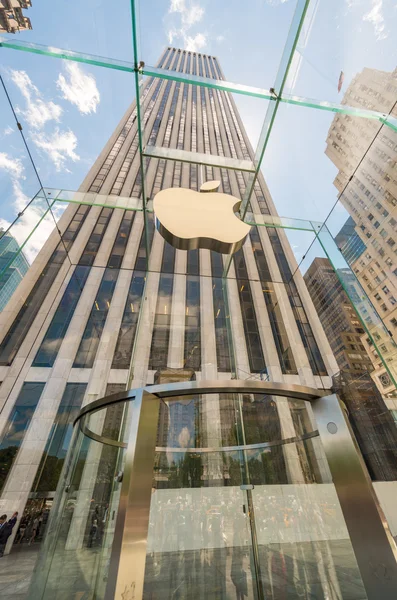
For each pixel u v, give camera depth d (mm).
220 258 7191
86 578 1559
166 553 2250
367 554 1074
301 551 2189
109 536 1560
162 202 3191
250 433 2693
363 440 4332
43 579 1789
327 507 2080
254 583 2252
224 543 2518
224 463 2771
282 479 2592
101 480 1799
